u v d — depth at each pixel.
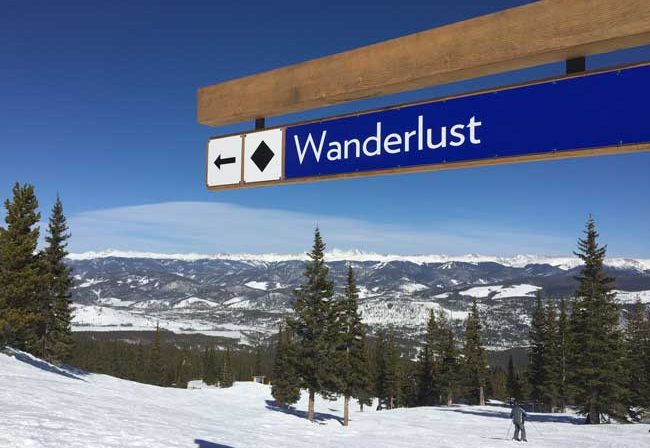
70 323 58.69
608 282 52.59
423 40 4.01
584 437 33.25
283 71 4.65
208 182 5.13
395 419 53.78
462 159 3.83
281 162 4.66
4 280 40.88
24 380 28.25
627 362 51.78
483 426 45.03
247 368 164.50
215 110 5.05
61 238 58.94
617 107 3.35
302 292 50.88
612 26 3.32
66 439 13.13
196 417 28.78
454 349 89.94
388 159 4.12
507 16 3.69
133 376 124.81
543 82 3.60
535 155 3.59
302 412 56.94
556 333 74.44
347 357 50.12
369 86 4.21
